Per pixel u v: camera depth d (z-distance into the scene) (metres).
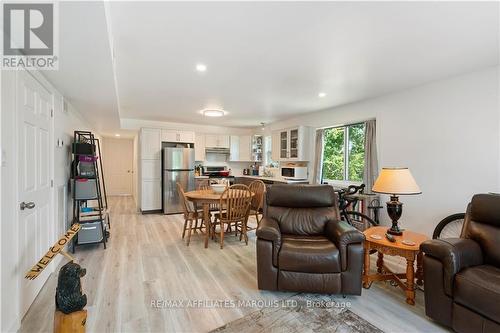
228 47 2.32
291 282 2.18
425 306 1.91
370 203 3.86
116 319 1.88
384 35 2.10
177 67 2.79
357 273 2.14
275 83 3.34
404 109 3.59
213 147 6.88
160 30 2.01
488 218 2.06
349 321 1.88
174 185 5.82
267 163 6.86
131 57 2.53
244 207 3.66
